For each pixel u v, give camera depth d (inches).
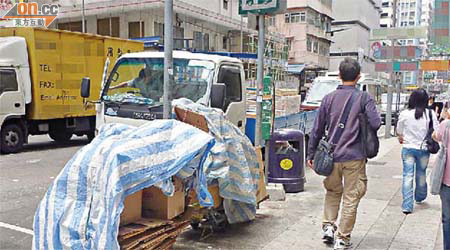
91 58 572.1
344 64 198.1
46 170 400.5
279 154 311.3
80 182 143.9
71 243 139.2
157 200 166.4
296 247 202.7
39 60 505.0
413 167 263.9
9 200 290.0
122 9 1016.9
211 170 197.8
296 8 1765.5
